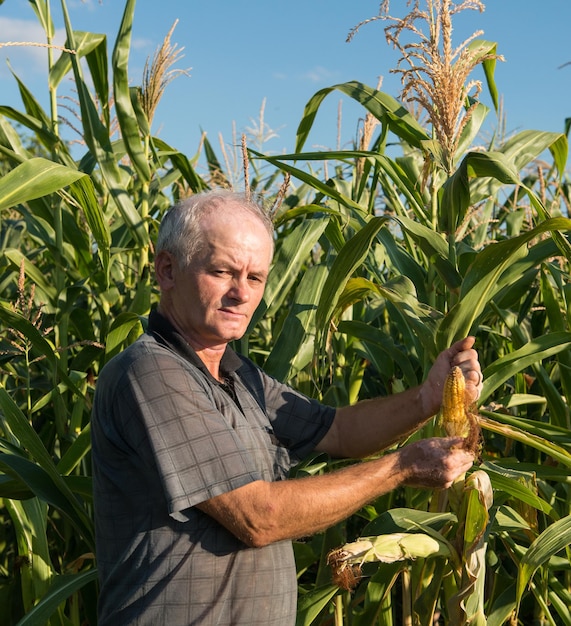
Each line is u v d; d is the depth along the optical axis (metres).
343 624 3.60
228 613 2.32
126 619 2.30
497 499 3.08
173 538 2.29
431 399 2.74
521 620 3.99
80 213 4.98
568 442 2.87
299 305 3.50
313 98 4.41
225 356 2.69
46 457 2.81
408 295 3.04
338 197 3.64
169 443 2.23
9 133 4.40
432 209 3.44
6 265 4.52
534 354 3.07
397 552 2.34
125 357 2.39
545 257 3.09
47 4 4.52
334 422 2.91
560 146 4.16
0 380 4.26
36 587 3.16
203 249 2.40
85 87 4.28
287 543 2.58
